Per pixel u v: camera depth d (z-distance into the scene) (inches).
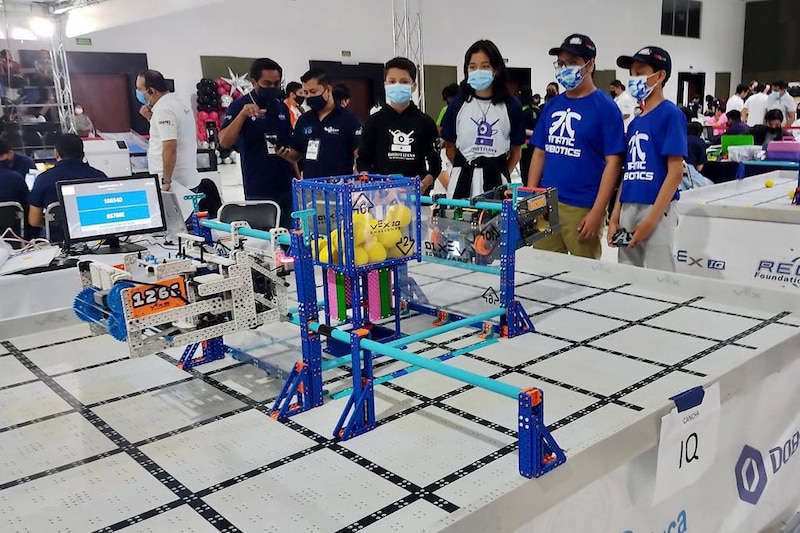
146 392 70.1
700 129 231.9
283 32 410.3
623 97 396.8
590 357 74.3
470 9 485.4
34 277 106.7
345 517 46.5
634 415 56.2
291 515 47.1
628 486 56.5
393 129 146.7
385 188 73.2
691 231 147.9
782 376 76.0
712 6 693.3
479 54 128.7
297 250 61.5
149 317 55.7
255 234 77.9
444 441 57.1
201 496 50.0
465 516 42.7
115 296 55.9
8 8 306.5
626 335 81.0
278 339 80.4
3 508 49.5
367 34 446.9
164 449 57.6
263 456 55.7
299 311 63.5
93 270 63.0
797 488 86.9
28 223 151.9
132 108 375.6
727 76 741.3
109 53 354.0
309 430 60.1
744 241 139.7
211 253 70.1
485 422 60.2
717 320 85.7
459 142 138.9
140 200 128.0
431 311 91.7
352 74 441.1
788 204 142.3
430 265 120.0
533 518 47.9
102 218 124.5
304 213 67.0
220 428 61.2
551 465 48.6
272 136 177.3
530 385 67.1
